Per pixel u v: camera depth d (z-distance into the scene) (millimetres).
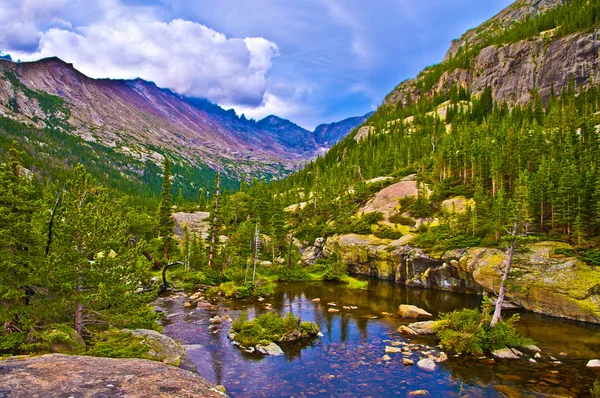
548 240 44594
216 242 68062
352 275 70375
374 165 119812
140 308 24578
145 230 69312
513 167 62031
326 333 31969
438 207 71250
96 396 9172
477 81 179750
